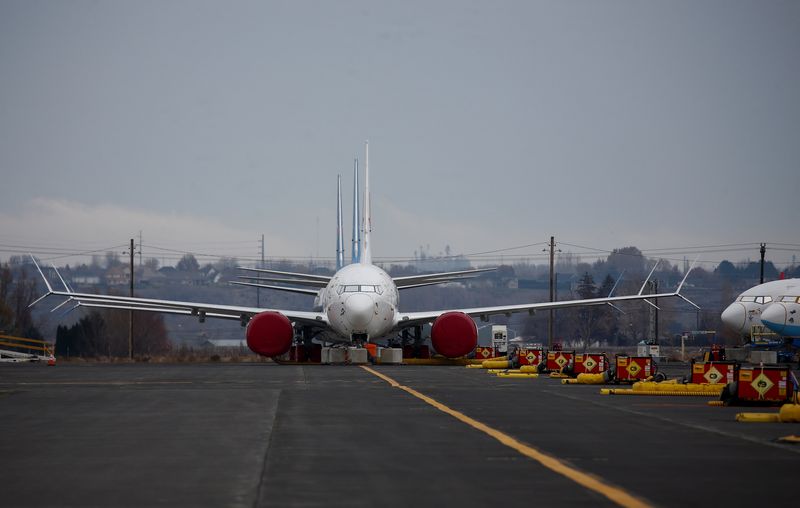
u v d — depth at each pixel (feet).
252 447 207.31
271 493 153.28
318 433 231.50
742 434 230.07
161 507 143.54
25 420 267.39
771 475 168.76
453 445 208.85
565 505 142.41
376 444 211.00
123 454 198.18
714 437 223.51
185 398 342.03
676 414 282.97
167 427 247.29
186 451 201.87
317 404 313.94
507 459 187.93
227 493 153.69
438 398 340.39
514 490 154.51
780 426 248.73
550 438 221.05
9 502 147.95
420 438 221.25
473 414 279.28
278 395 354.33
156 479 167.32
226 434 230.68
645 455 193.36
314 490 155.53
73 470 177.99
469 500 146.61
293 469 176.86
